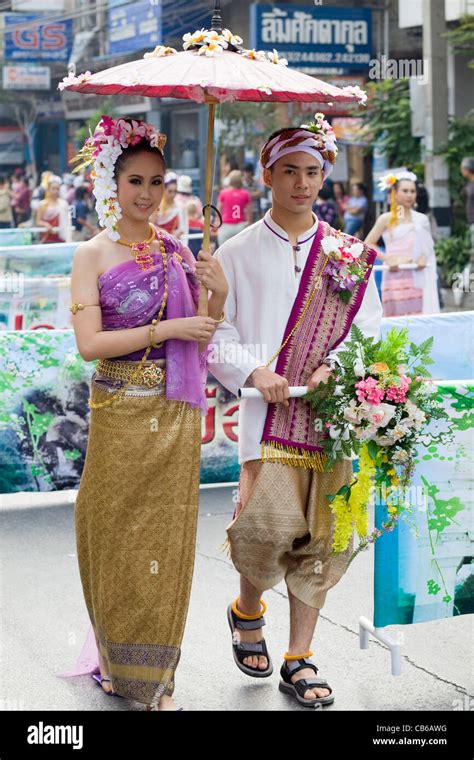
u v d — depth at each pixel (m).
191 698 5.80
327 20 25.19
